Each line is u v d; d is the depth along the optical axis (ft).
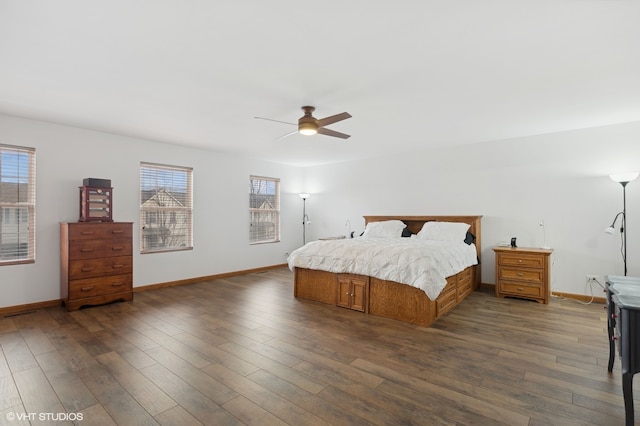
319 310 12.87
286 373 7.72
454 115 12.15
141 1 5.64
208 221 18.70
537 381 7.36
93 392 6.88
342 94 10.00
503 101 10.66
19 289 12.48
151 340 9.70
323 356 8.66
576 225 14.33
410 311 11.46
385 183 20.47
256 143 16.93
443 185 18.08
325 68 8.27
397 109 11.44
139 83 9.20
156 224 16.61
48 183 13.12
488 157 16.57
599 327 10.87
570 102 10.75
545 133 14.93
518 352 8.91
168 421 5.94
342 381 7.36
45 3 5.65
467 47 7.23
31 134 12.71
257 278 19.13
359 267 12.60
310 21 6.28
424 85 9.33
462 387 7.11
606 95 10.11
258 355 8.71
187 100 10.54
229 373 7.71
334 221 23.15
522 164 15.61
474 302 14.03
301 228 24.70
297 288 14.92
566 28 6.47
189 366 8.05
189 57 7.72
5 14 5.97
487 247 16.58
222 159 19.43
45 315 12.03
